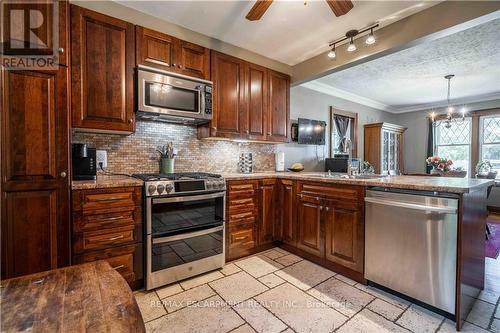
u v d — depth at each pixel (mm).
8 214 1509
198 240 2225
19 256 1538
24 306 805
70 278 1015
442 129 6027
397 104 6117
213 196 2303
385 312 1693
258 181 2740
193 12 2238
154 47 2250
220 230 2375
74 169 1929
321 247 2412
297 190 2668
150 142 2576
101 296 878
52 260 1629
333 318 1627
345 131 5121
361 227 2076
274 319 1614
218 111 2680
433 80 4250
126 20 2148
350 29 2508
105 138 2334
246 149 3420
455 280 1565
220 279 2162
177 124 2756
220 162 3121
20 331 675
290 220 2756
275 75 3244
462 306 1579
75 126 1873
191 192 2148
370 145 5426
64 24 1678
